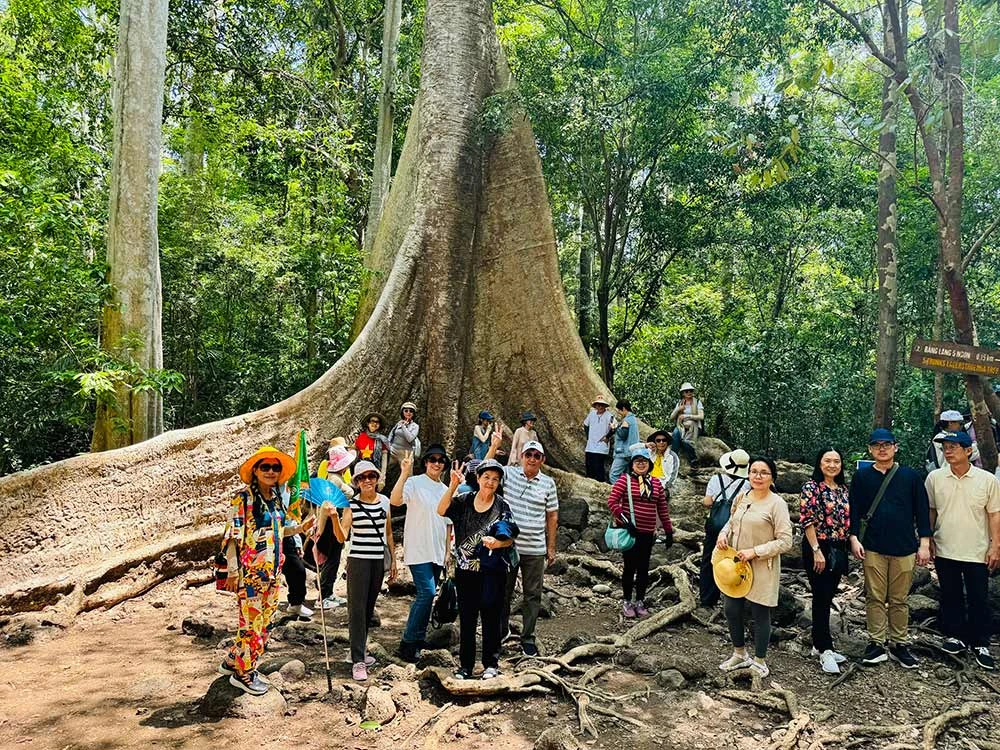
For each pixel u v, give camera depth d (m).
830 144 16.69
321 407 10.82
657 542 9.94
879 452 6.23
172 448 8.84
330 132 18.08
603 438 12.32
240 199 19.03
